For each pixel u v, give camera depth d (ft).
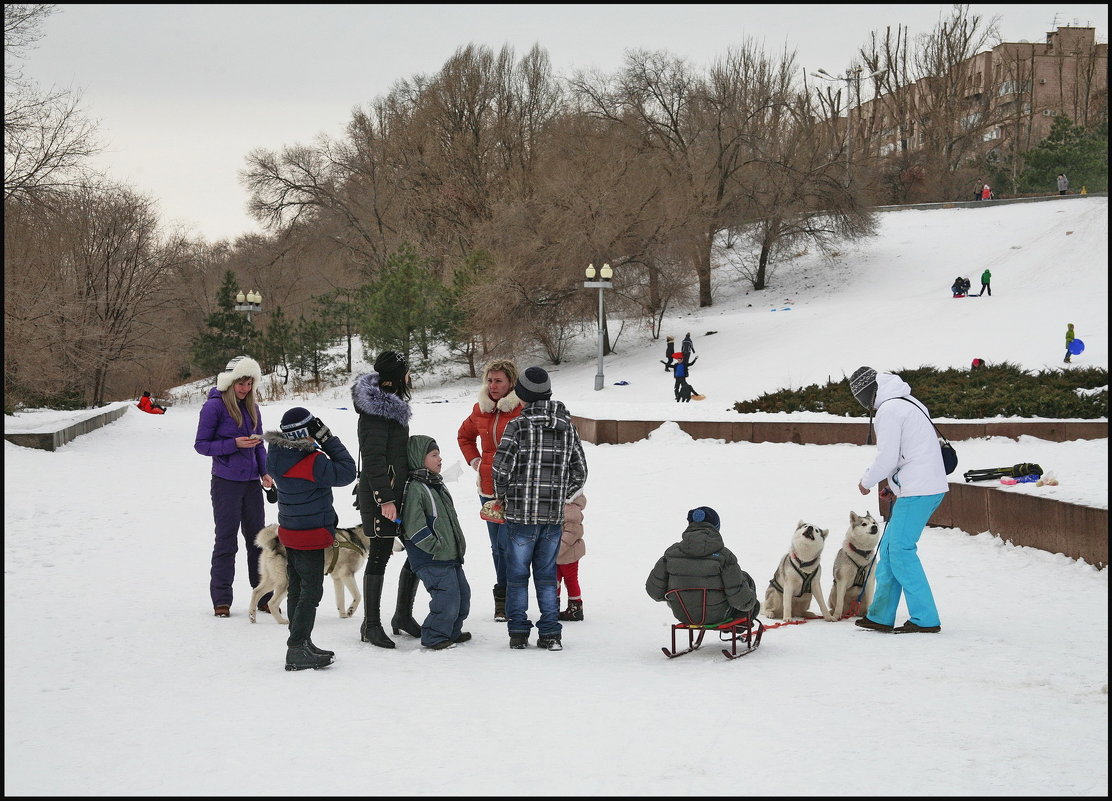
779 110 186.19
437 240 200.75
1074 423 59.57
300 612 21.18
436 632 23.30
